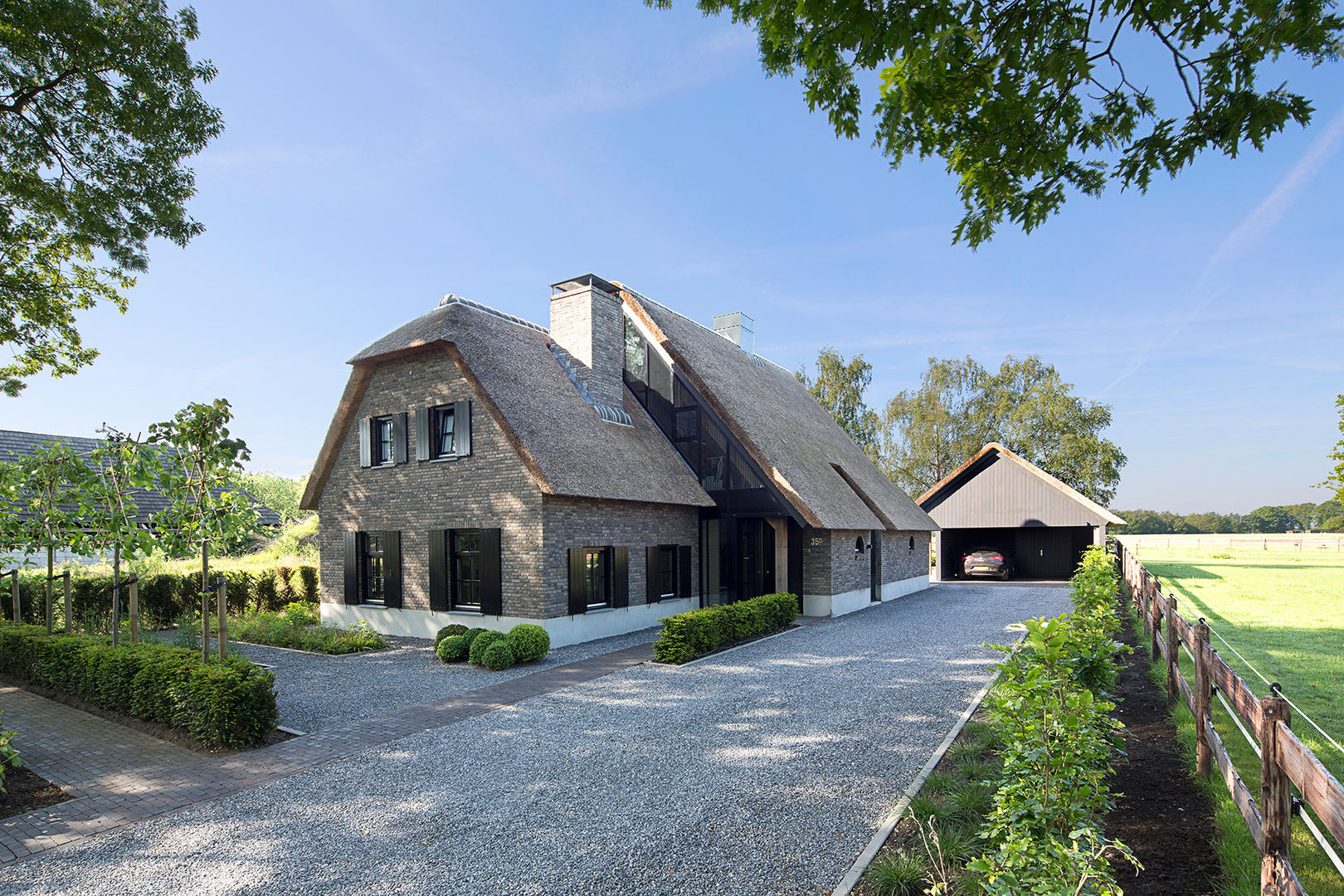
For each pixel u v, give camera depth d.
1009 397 42.44
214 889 4.36
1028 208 5.67
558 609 13.15
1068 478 41.66
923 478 43.22
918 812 5.04
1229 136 4.75
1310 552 46.38
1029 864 3.26
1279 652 10.65
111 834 5.20
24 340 15.20
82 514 9.60
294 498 51.78
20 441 20.52
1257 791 5.10
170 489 8.70
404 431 15.27
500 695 9.38
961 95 5.11
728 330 27.39
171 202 14.34
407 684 10.12
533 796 5.75
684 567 16.98
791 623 15.72
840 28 4.52
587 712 8.45
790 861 4.50
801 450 20.19
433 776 6.32
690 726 7.75
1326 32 4.10
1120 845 3.27
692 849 4.71
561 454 13.66
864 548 20.11
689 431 18.17
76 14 11.44
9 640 10.38
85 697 8.96
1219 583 22.91
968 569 29.39
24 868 4.68
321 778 6.32
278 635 13.88
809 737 7.27
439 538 14.41
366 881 4.41
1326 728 6.80
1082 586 10.99
